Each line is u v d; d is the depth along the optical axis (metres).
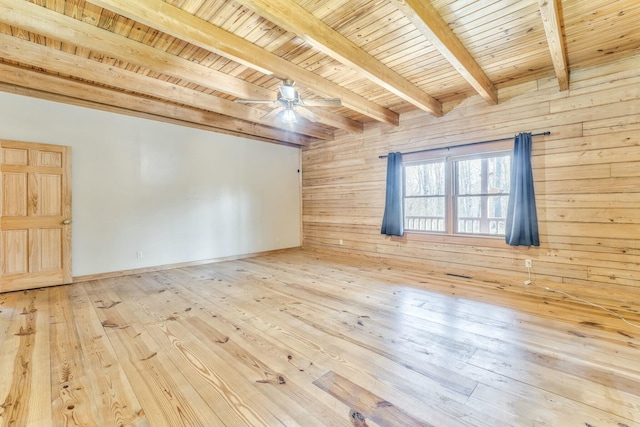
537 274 3.62
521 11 2.33
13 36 2.76
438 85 3.81
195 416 1.48
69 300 3.26
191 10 2.33
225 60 3.17
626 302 3.04
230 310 2.95
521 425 1.40
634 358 1.98
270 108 4.79
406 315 2.79
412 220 5.04
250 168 6.10
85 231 4.15
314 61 3.17
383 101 4.41
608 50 2.92
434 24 2.33
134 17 2.12
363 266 4.95
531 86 3.64
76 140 4.07
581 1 2.20
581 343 2.20
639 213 2.98
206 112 4.96
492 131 3.96
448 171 4.44
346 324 2.59
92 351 2.12
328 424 1.42
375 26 2.54
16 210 3.60
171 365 1.95
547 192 3.52
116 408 1.53
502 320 2.64
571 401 1.56
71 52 3.07
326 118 4.90
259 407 1.54
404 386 1.71
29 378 1.79
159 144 4.84
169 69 3.03
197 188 5.31
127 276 4.39
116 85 3.41
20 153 3.63
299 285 3.84
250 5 2.02
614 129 3.11
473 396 1.61
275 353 2.10
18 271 3.62
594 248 3.23
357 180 5.75
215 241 5.54
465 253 4.28
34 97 3.76
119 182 4.44
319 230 6.62
